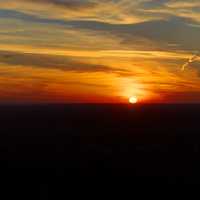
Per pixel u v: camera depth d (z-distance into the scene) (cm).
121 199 2159
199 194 2255
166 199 2159
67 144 4169
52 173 2742
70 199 2138
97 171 2838
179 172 2809
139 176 2700
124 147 3950
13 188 2334
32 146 3997
